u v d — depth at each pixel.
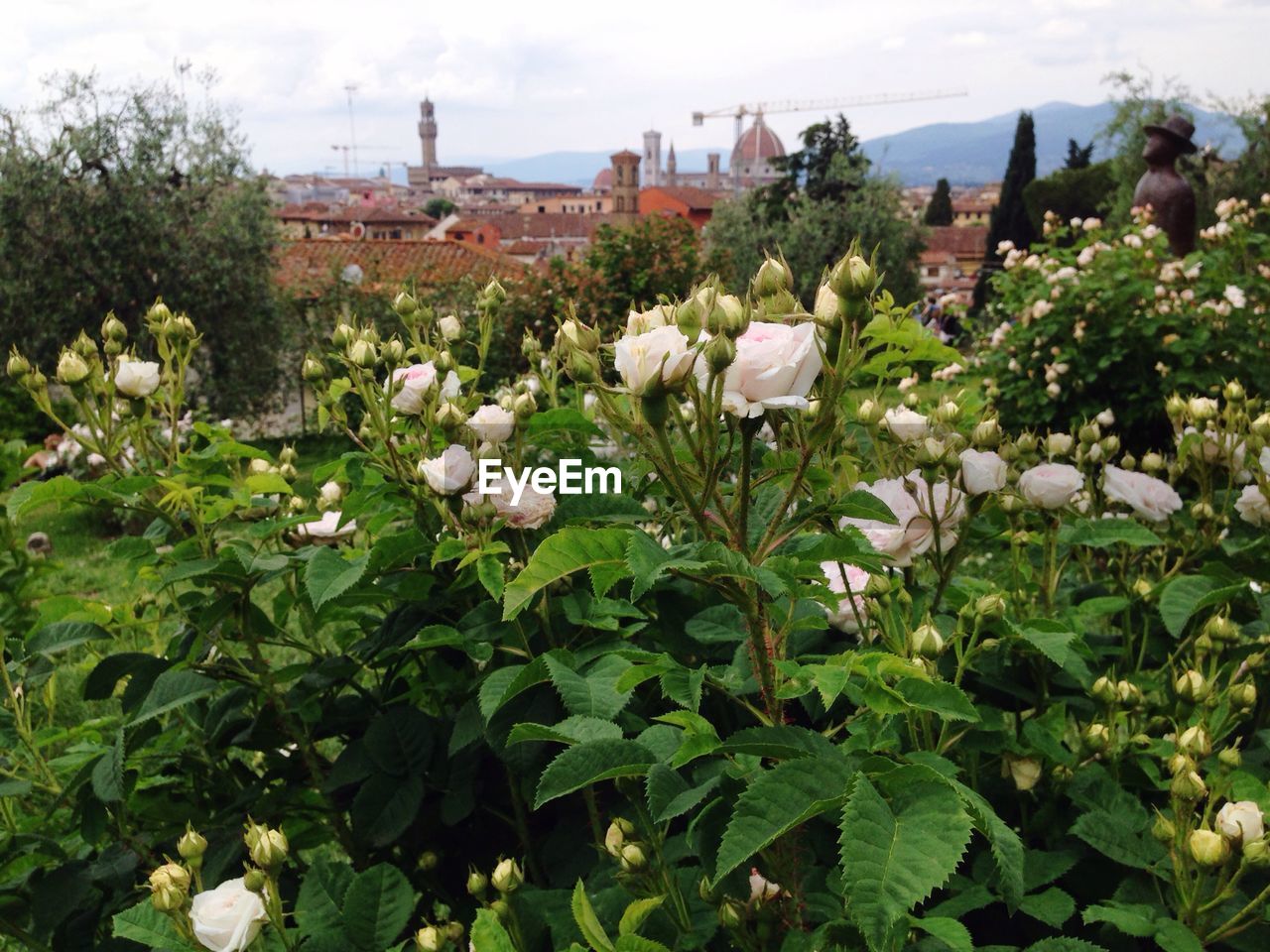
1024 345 6.89
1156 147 10.02
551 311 11.77
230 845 1.72
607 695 1.26
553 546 0.98
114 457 1.74
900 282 24.23
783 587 0.97
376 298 15.24
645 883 1.22
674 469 1.04
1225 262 7.17
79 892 1.68
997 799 1.44
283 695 1.81
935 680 1.06
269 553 1.67
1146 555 2.17
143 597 2.32
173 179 13.51
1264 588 1.88
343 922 1.34
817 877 1.21
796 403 0.96
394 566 1.62
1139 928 1.11
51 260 12.70
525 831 1.66
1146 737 1.45
